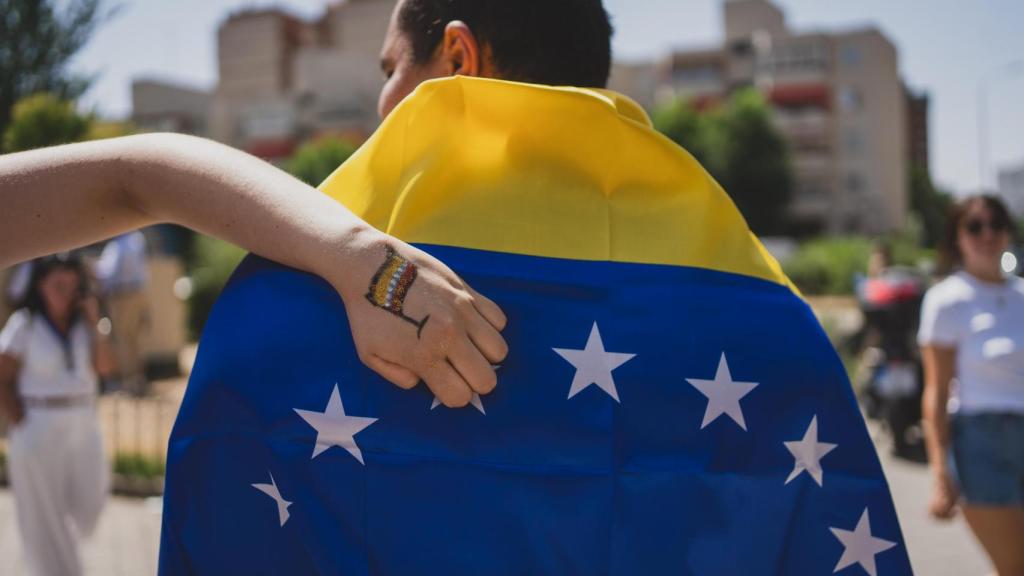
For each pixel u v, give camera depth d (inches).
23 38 294.7
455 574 34.3
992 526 130.9
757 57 2180.1
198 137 38.3
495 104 37.7
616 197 39.2
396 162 38.2
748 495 36.6
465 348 33.8
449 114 38.1
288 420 35.2
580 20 44.6
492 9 43.1
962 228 139.1
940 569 191.3
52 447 163.8
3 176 35.6
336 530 34.8
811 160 2113.7
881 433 323.6
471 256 36.7
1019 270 354.6
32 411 163.8
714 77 2201.0
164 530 35.7
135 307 402.9
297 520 35.0
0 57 293.9
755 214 1723.7
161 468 266.8
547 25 43.5
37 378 164.1
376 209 37.6
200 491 36.0
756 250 41.2
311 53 2178.9
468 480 34.6
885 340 305.4
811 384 38.9
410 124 38.1
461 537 34.4
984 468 130.5
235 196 35.9
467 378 33.9
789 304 40.3
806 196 2123.5
